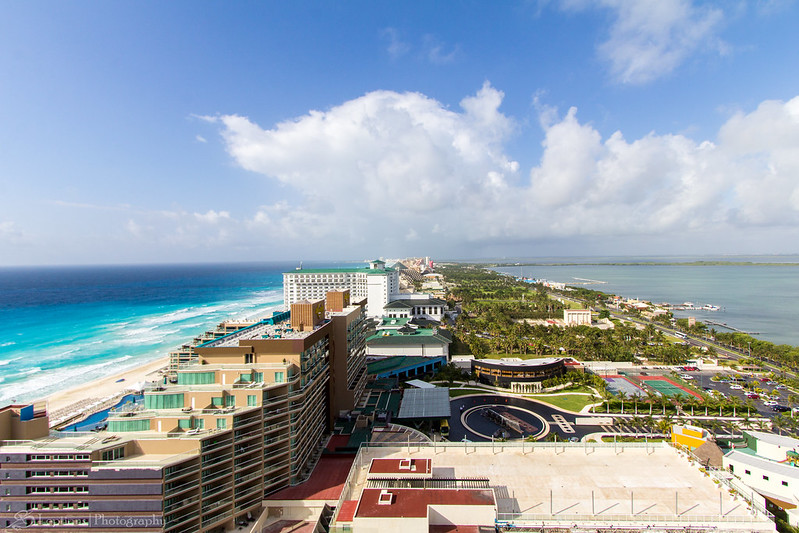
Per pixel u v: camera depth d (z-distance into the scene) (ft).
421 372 621.72
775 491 256.52
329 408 359.46
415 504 211.20
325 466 304.30
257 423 257.14
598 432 406.62
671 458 285.64
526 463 278.26
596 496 237.86
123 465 214.69
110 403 501.97
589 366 638.12
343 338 385.09
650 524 209.46
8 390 569.23
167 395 258.57
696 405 454.40
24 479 214.69
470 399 505.25
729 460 284.20
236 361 291.79
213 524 235.61
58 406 501.56
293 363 287.69
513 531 206.90
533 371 544.62
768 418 447.83
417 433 344.08
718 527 208.13
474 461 281.74
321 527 246.47
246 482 252.01
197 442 230.89
